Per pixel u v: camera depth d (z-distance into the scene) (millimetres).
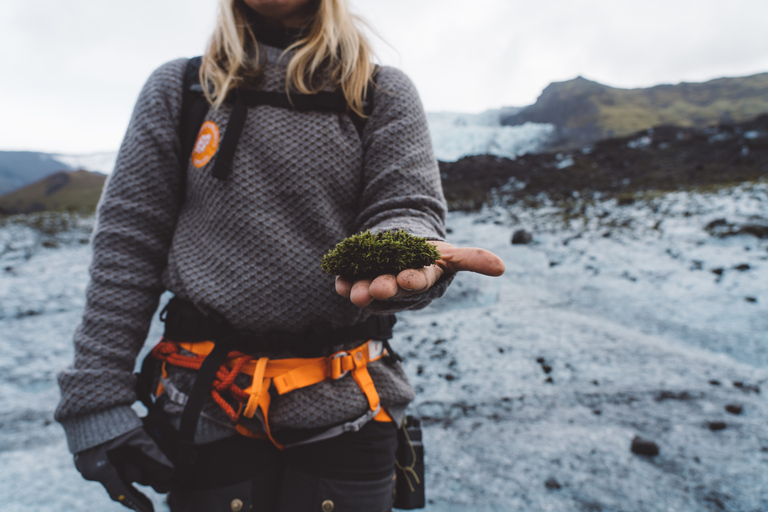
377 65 1011
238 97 893
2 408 2408
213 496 887
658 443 2000
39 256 5688
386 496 946
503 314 3643
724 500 1639
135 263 940
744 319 3219
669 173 9109
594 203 7453
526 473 1849
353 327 910
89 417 875
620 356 2854
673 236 5168
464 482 1816
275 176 874
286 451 928
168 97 967
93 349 894
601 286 4184
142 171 945
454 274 674
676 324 3318
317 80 925
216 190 881
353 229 938
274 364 882
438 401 2434
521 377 2645
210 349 900
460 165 12172
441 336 3268
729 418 2160
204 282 887
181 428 845
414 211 852
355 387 900
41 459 2006
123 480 879
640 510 1618
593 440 2047
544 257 5219
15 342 3246
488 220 7277
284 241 868
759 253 4359
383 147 917
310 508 892
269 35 978
